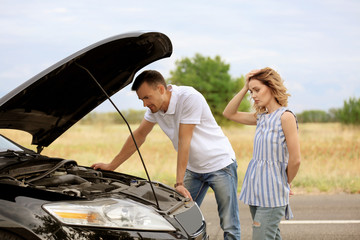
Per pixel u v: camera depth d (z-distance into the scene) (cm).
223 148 392
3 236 230
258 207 313
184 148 369
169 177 840
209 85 3112
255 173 313
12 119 333
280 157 306
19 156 341
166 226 265
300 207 628
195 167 393
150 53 343
